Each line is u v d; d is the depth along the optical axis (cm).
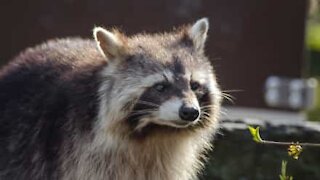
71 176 1168
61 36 2234
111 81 1141
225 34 2234
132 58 1147
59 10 2230
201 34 1203
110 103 1133
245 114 2145
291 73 2270
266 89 2250
